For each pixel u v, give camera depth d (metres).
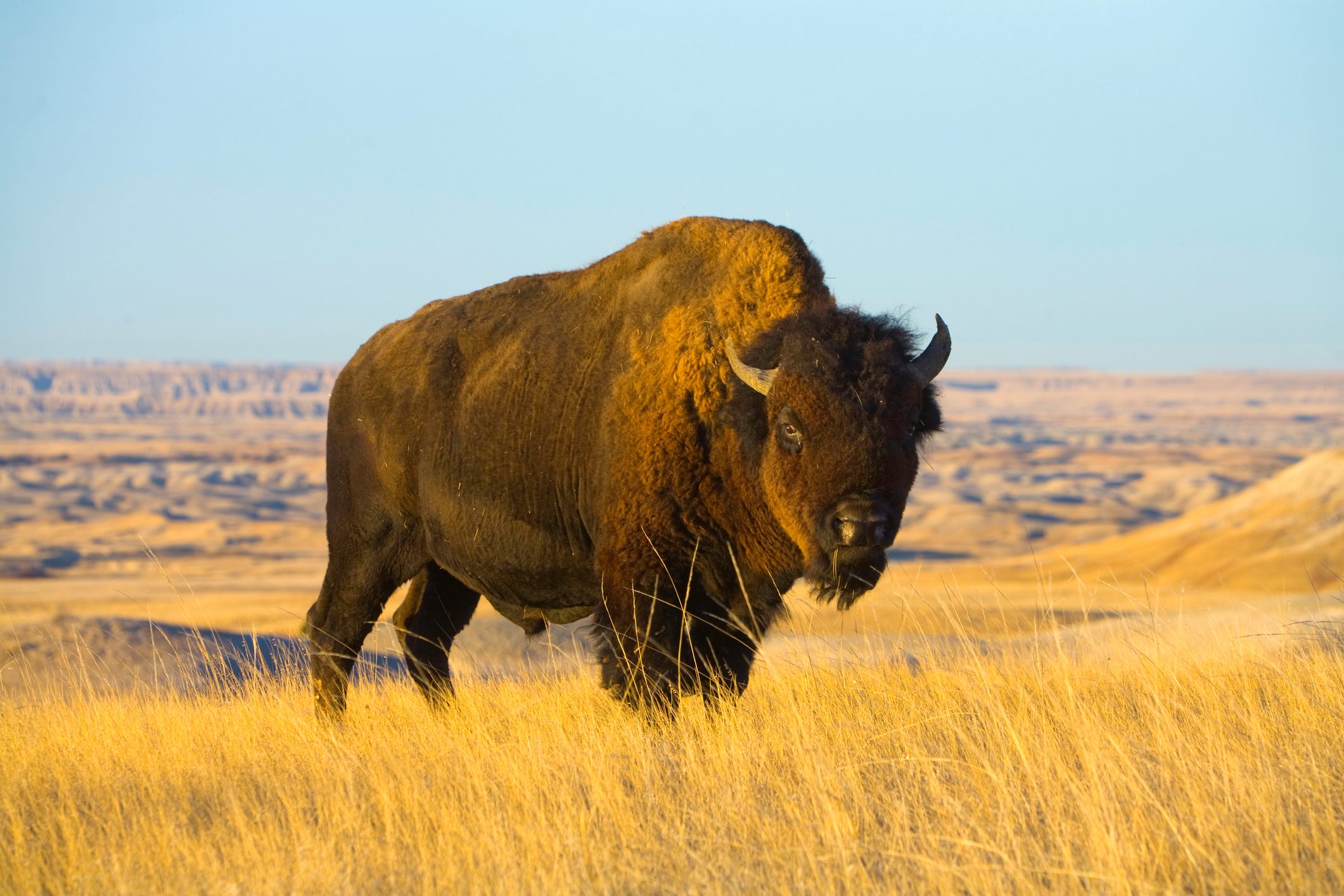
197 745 24.67
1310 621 34.09
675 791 18.72
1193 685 24.16
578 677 31.33
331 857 16.03
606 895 14.30
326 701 29.48
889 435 21.86
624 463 24.67
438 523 28.91
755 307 25.02
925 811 17.20
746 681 24.92
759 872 14.92
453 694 29.92
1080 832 15.70
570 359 26.80
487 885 14.67
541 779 18.64
